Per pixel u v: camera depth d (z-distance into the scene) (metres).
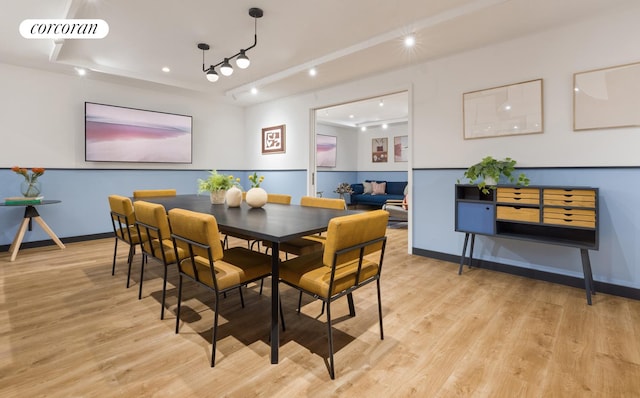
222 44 3.33
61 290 2.61
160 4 2.55
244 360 1.68
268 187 5.79
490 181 2.92
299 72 4.02
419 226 3.78
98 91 4.50
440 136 3.55
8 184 3.90
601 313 2.23
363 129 9.13
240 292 2.35
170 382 1.50
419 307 2.34
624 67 2.49
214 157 5.82
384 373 1.57
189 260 1.84
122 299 2.45
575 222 2.44
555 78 2.81
